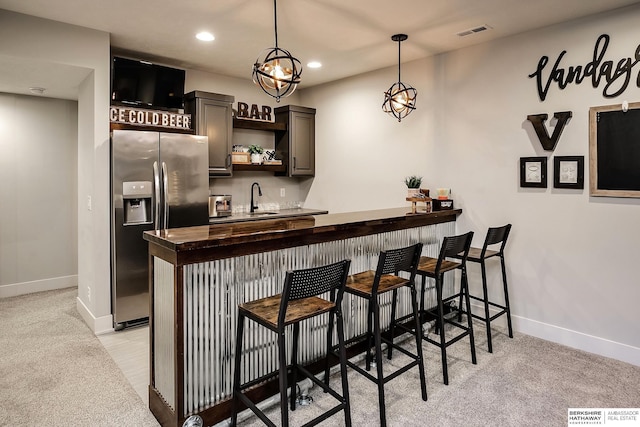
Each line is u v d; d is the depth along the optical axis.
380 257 2.12
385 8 2.88
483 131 3.62
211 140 4.25
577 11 2.91
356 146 4.79
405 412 2.24
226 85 4.84
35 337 3.29
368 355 2.70
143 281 3.53
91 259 3.45
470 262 3.76
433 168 4.02
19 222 4.41
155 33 3.37
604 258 2.96
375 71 4.52
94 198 3.35
